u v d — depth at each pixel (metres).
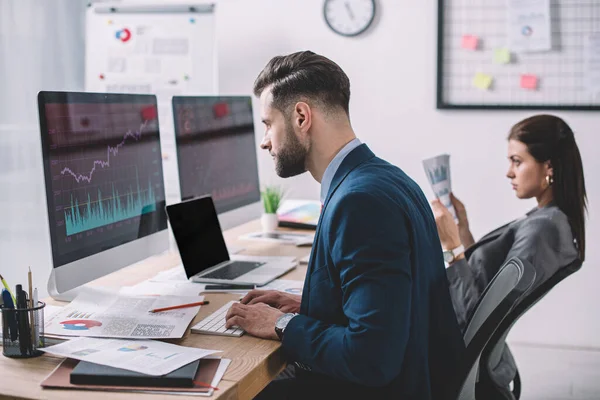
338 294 1.43
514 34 3.55
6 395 1.20
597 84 3.50
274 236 2.61
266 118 1.58
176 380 1.23
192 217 2.07
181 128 2.19
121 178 1.86
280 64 1.56
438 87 3.64
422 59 3.68
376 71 3.73
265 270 2.06
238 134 2.55
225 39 3.87
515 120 3.61
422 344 1.41
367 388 1.44
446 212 2.30
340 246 1.36
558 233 2.11
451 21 3.61
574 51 3.51
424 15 3.65
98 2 3.93
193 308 1.67
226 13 3.85
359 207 1.36
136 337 1.45
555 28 3.51
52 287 1.77
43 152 1.59
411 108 3.72
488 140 3.66
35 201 3.44
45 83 3.52
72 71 3.71
